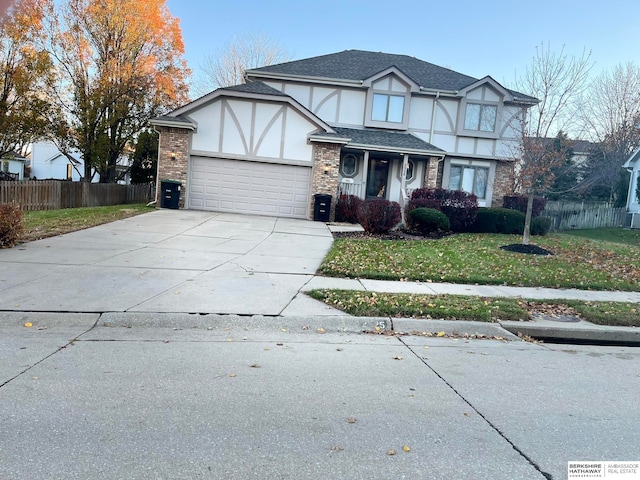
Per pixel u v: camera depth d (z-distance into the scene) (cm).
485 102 2038
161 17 2506
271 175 1708
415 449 301
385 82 2009
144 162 2730
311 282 784
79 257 856
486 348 547
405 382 420
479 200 2086
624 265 1084
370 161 2048
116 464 268
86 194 2097
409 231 1489
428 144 1923
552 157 1348
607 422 356
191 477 259
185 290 687
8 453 274
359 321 603
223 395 371
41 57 2155
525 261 1067
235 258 936
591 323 652
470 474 275
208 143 1683
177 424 319
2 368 405
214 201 1706
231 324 577
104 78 2312
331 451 294
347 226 1557
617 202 2662
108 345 483
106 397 356
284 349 502
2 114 2112
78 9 2306
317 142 1694
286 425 326
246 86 1725
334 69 2098
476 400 387
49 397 351
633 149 2808
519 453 302
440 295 743
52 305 584
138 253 923
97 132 2412
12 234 920
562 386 431
